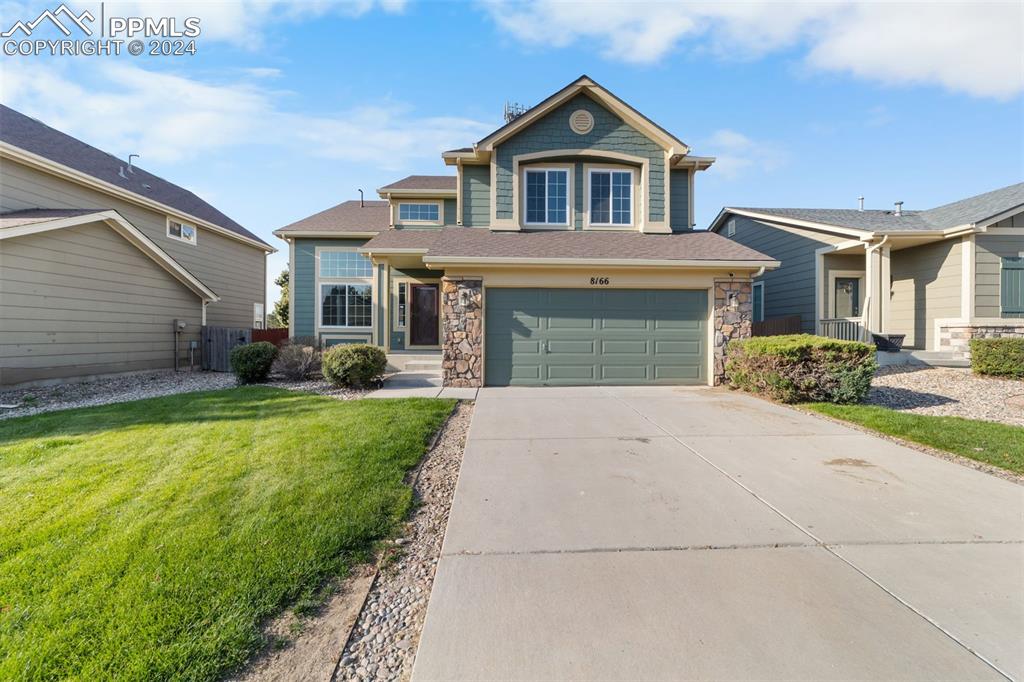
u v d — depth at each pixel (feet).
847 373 24.04
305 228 51.62
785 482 13.46
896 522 10.83
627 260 30.30
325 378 30.91
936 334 37.27
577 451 16.53
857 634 7.02
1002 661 6.47
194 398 26.05
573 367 31.83
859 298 42.50
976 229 34.32
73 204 39.40
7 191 34.53
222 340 46.62
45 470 13.93
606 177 37.19
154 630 7.06
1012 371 29.63
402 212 50.62
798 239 44.55
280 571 8.64
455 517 11.17
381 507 11.57
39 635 6.97
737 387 30.01
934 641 6.88
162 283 42.93
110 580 8.30
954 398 25.73
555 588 8.27
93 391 32.32
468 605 7.79
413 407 22.85
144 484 12.76
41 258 32.42
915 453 16.29
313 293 51.78
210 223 53.52
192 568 8.66
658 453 16.29
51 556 9.08
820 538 10.08
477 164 38.65
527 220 36.88
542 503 12.00
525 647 6.81
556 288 31.71
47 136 42.57
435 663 6.51
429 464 15.28
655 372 32.14
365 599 8.21
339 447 15.97
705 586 8.31
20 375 31.17
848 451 16.52
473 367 31.40
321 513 10.95
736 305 31.99
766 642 6.86
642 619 7.41
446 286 31.30
